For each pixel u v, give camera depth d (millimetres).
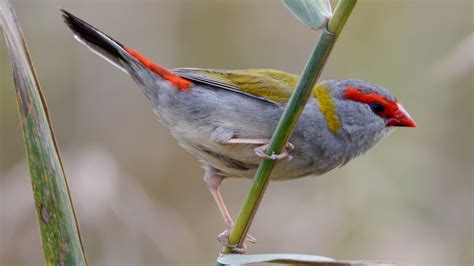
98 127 13164
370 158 12180
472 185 12242
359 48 13070
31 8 12992
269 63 13672
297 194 12500
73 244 4398
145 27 13438
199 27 13656
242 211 5121
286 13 13766
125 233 10102
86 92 13102
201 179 13844
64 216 4391
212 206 13703
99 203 9305
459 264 11320
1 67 12461
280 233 11914
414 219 11758
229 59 13656
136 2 13414
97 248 9781
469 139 12516
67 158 9859
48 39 13023
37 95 4379
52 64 13000
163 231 10820
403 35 13094
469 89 12547
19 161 12422
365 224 11461
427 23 13148
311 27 4418
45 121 4395
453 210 11984
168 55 13484
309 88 4680
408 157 12281
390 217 11602
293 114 4805
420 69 12906
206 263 12445
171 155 13688
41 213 4387
